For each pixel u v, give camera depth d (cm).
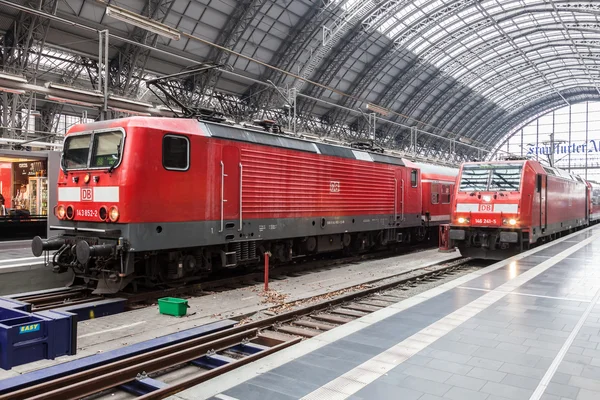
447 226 1611
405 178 1911
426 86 4838
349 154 1595
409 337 643
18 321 614
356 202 1605
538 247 1697
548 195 1791
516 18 4062
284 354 581
